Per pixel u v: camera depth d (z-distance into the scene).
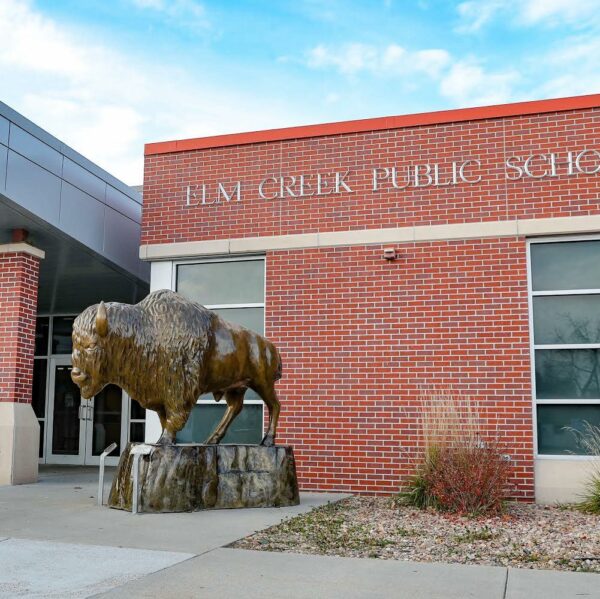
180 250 12.09
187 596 4.88
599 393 10.19
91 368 8.15
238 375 9.14
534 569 5.90
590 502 9.09
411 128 11.33
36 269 12.41
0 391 11.88
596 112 10.62
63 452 17.58
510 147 10.88
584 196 10.51
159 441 8.56
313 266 11.45
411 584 5.29
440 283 10.87
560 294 10.52
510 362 10.43
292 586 5.18
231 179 12.06
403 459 10.62
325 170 11.63
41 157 11.47
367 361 10.99
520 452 10.20
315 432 11.03
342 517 8.30
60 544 6.53
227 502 8.66
